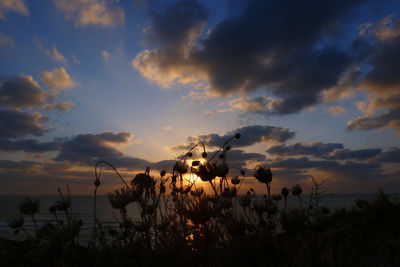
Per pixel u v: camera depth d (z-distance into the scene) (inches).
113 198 129.3
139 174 134.6
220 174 124.3
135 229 121.9
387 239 61.0
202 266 75.5
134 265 98.4
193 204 85.1
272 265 62.0
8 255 109.8
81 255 107.8
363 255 54.0
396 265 48.1
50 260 99.0
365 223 76.1
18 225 133.4
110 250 105.0
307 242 62.1
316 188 137.8
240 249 73.5
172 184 138.3
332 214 96.3
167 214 129.1
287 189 145.0
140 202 129.7
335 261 50.1
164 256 89.7
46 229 114.7
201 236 83.5
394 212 77.4
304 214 84.9
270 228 92.4
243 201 133.3
